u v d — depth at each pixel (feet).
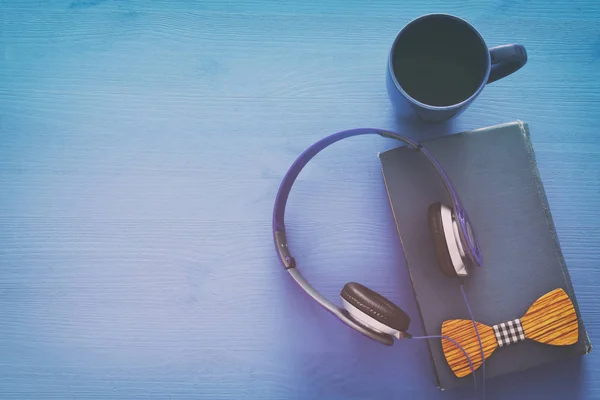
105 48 2.71
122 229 2.64
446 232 2.25
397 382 2.53
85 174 2.67
